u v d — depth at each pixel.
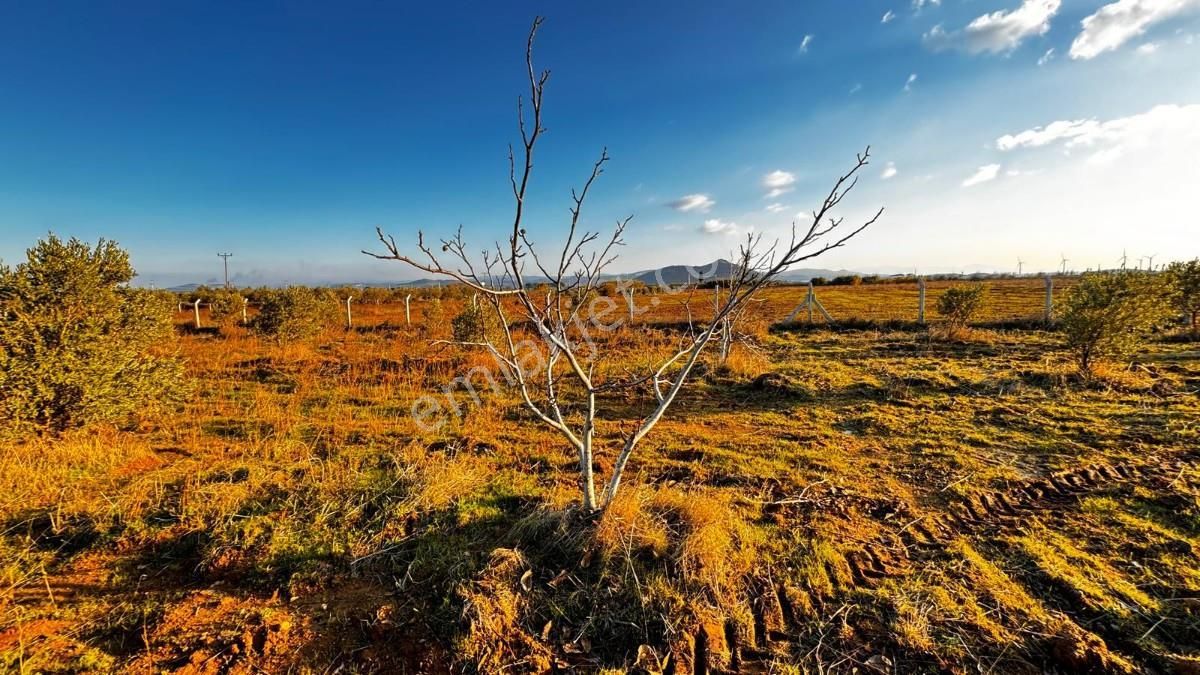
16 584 3.04
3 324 4.60
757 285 3.11
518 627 2.62
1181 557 3.11
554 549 3.16
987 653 2.43
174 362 6.11
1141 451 4.77
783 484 4.30
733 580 2.91
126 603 2.91
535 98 2.45
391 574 3.12
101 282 5.48
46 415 4.78
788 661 2.45
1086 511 3.73
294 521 3.59
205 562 3.22
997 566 3.11
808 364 9.30
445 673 2.41
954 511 3.82
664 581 2.81
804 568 3.06
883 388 7.31
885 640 2.54
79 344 4.96
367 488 4.01
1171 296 7.54
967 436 5.36
